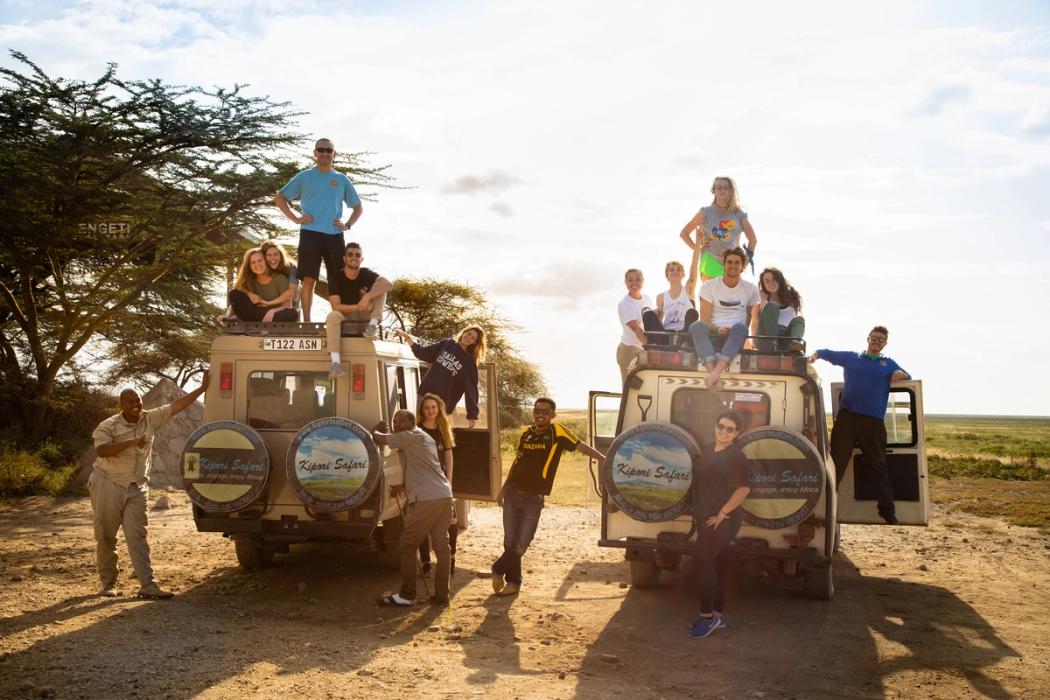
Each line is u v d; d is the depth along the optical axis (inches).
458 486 405.7
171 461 696.4
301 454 330.3
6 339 912.3
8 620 293.3
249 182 861.8
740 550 319.0
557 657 269.3
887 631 306.8
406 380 394.6
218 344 359.3
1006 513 613.6
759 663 267.1
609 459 315.9
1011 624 320.2
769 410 331.0
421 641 284.0
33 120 820.0
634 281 445.4
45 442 847.7
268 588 357.7
